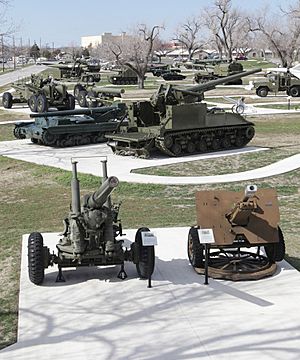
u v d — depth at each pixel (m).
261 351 8.04
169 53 151.25
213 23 104.81
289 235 13.41
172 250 12.37
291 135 30.17
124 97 50.69
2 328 9.11
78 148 26.62
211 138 24.77
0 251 12.89
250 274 10.62
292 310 9.31
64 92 39.84
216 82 24.92
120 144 24.45
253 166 21.73
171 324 8.93
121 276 10.81
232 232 10.83
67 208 16.56
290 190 17.94
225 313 9.26
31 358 8.02
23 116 40.00
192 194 17.69
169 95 23.92
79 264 10.67
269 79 51.62
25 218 15.73
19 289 10.53
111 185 9.54
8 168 22.50
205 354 8.00
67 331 8.79
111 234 10.51
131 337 8.55
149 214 15.59
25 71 98.75
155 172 20.80
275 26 83.06
